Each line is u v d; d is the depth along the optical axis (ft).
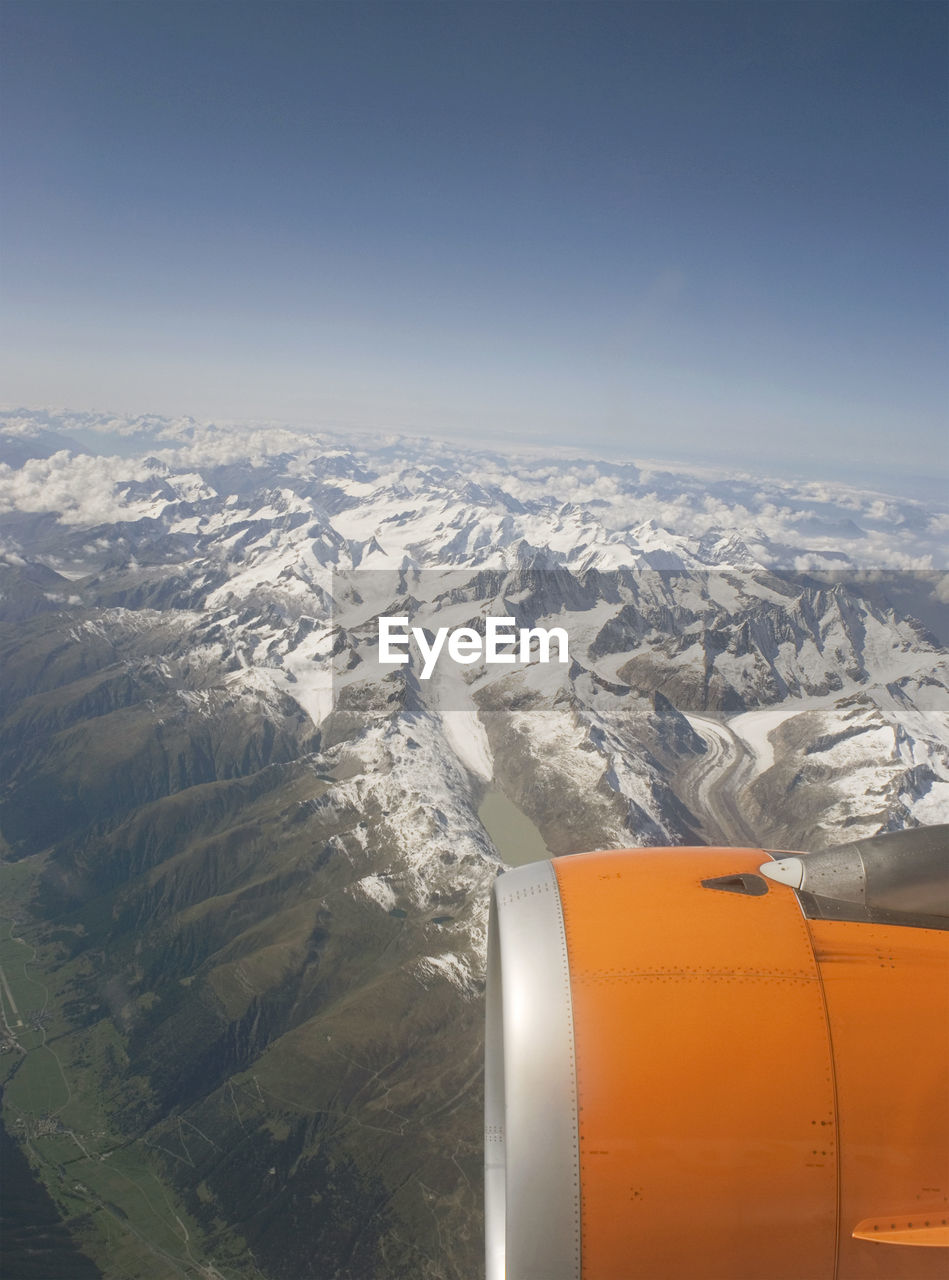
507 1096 25.71
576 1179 24.34
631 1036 25.58
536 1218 24.29
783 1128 24.32
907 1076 24.86
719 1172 24.03
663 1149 24.27
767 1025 25.59
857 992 26.27
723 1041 25.35
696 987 26.43
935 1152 24.25
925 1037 25.45
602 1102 24.84
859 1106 24.56
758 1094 24.62
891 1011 25.88
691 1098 24.66
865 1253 23.67
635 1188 24.11
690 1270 23.72
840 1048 25.29
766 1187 23.93
